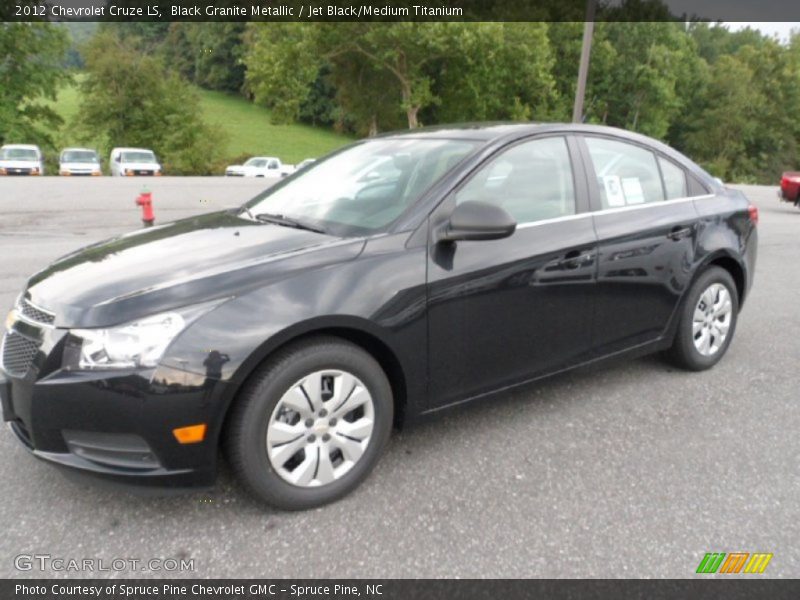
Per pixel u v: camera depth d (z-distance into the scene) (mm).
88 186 19188
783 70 66875
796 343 4840
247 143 59344
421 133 3674
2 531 2438
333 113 69312
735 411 3590
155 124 43375
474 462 3002
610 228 3467
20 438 2535
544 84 40906
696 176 4156
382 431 2764
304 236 2902
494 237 2734
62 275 2721
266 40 36344
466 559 2324
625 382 3992
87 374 2279
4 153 26375
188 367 2277
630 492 2764
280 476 2512
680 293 3861
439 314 2816
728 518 2584
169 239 3068
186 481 2377
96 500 2648
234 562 2295
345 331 2611
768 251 9547
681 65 62031
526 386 3262
